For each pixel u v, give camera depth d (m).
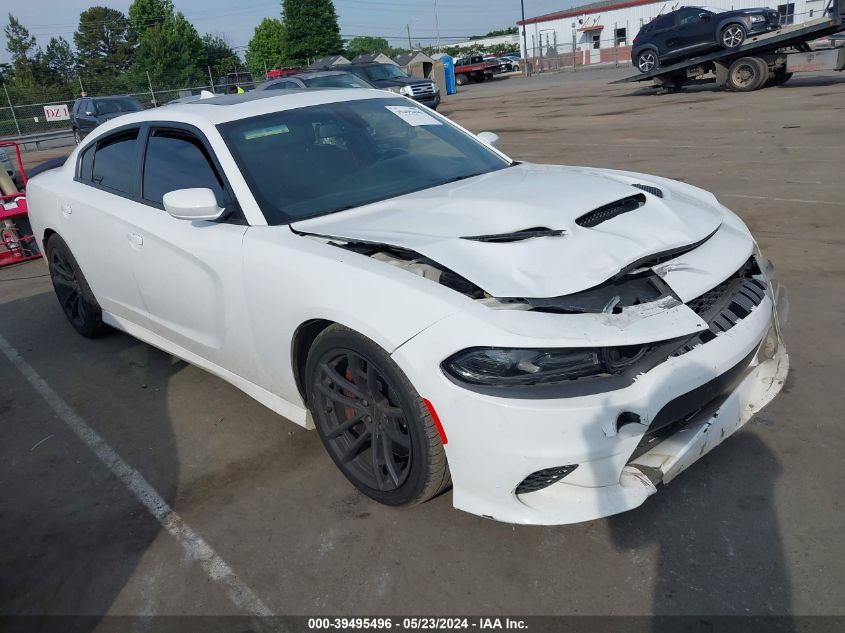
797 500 2.53
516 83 35.88
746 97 15.36
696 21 17.64
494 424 2.12
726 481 2.67
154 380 4.07
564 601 2.20
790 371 3.41
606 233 2.49
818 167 7.62
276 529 2.66
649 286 2.38
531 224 2.50
